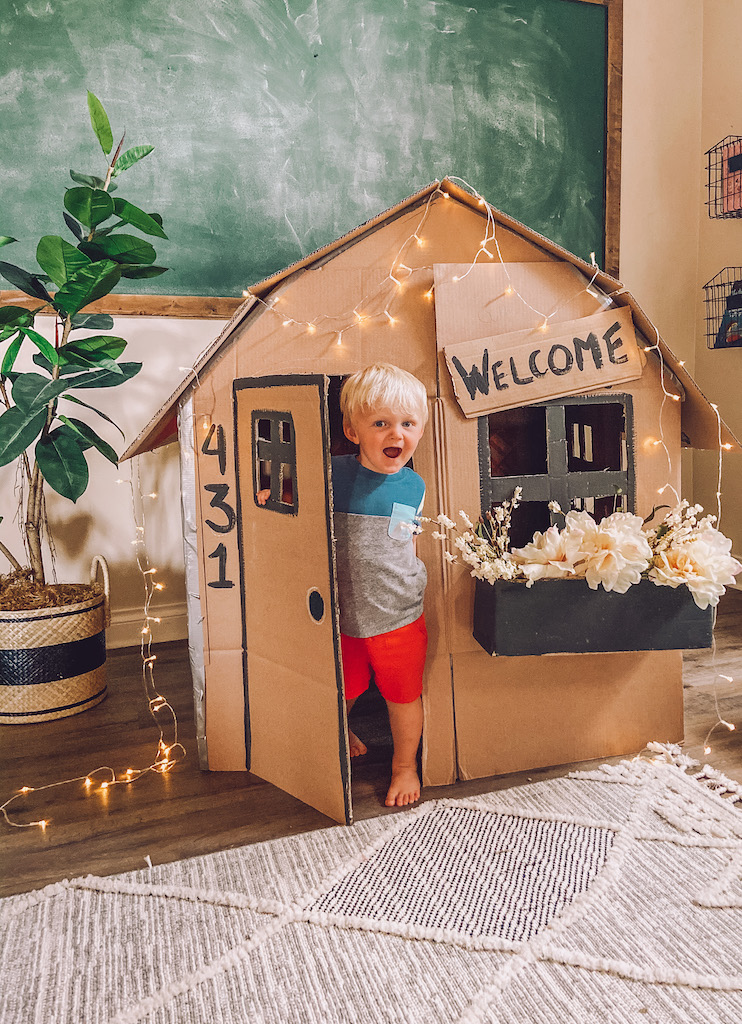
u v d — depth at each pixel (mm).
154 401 2092
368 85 2209
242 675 1342
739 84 2500
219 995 837
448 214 1248
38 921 970
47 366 1685
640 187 2635
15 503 1976
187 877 1050
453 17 2283
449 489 1254
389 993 832
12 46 1864
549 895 990
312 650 1165
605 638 1194
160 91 1998
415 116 2277
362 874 1044
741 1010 795
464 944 902
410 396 1157
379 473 1209
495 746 1317
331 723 1156
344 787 1156
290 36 2102
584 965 859
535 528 1596
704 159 2695
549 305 1273
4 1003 834
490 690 1305
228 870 1063
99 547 2078
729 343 2518
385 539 1186
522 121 2412
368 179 2250
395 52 2227
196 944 922
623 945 891
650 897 979
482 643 1230
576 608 1181
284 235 2178
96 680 1700
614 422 1407
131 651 2096
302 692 1208
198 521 1303
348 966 875
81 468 1522
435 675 1272
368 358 1245
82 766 1411
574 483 1303
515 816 1185
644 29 2551
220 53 2041
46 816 1233
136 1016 809
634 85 2568
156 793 1301
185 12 1992
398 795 1233
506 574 1166
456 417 1248
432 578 1260
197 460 1285
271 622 1254
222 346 1262
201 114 2045
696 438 1408
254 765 1357
